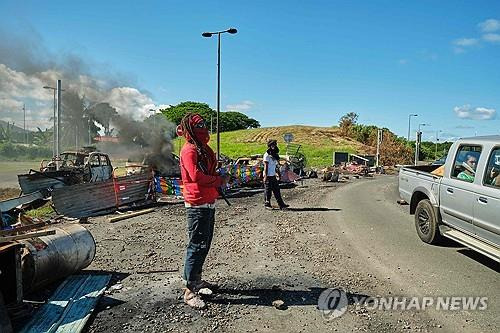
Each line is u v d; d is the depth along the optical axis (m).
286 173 21.98
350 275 6.07
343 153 41.47
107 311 4.71
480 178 6.36
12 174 25.19
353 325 4.43
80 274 5.92
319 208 12.78
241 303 4.97
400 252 7.41
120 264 6.48
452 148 7.39
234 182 18.08
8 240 4.36
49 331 4.11
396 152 50.44
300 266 6.49
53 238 5.36
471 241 6.48
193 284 4.89
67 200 10.65
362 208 12.91
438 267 6.49
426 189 8.05
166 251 7.32
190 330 4.27
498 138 6.45
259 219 10.73
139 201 12.89
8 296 4.54
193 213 4.79
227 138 66.31
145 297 5.12
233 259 6.84
